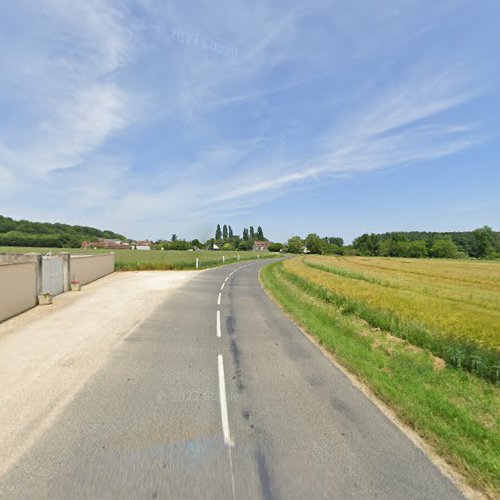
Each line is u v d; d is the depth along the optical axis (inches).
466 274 1480.1
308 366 256.2
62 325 345.1
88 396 188.9
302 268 1384.1
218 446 146.2
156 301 514.0
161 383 211.9
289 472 130.6
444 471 136.1
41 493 113.2
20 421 159.3
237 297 609.6
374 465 137.8
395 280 1084.5
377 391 210.2
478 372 259.1
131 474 124.7
